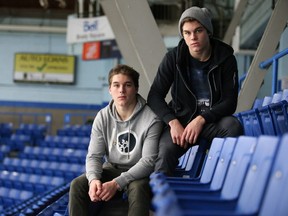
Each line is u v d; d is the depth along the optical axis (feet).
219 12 29.73
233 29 26.13
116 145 8.96
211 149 7.74
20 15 47.21
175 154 8.79
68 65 46.68
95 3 41.04
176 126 8.80
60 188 16.34
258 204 4.34
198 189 6.15
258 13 26.76
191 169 9.80
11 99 46.91
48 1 45.52
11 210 15.83
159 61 14.06
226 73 9.13
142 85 14.14
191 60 9.21
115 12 14.58
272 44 17.83
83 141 36.68
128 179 8.26
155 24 14.05
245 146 5.59
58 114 46.80
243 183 5.17
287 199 3.82
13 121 46.85
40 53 46.88
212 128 8.91
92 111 46.52
